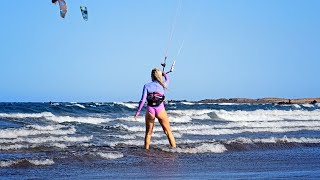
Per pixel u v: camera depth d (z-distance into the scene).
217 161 25.03
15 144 29.78
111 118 59.69
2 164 21.47
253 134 44.50
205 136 41.31
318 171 21.66
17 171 20.34
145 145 29.39
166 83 29.77
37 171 20.50
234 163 24.34
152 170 21.34
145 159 25.03
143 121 57.12
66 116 61.50
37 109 76.62
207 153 28.64
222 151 29.95
